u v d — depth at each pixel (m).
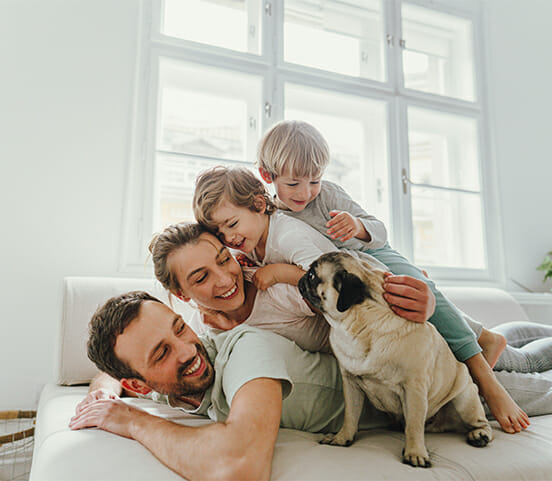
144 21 1.67
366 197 2.01
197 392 0.70
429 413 0.70
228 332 0.74
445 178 2.20
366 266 0.70
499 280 2.09
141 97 1.62
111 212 1.49
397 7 2.11
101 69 1.57
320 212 0.93
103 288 1.12
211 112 1.79
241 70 1.78
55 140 1.47
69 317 1.07
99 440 0.61
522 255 2.15
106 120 1.54
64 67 1.52
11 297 1.35
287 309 0.80
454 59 2.30
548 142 2.31
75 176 1.47
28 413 1.18
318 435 0.74
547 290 2.14
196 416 0.73
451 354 0.73
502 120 2.23
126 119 1.57
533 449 0.67
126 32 1.63
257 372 0.62
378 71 2.10
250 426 0.54
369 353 0.65
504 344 0.96
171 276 0.75
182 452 0.54
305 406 0.75
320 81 1.90
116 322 0.66
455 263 2.15
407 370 0.64
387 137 1.98
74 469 0.53
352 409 0.69
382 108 2.02
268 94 1.81
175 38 1.70
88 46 1.57
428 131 2.17
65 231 1.43
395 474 0.55
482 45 2.26
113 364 0.67
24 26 1.49
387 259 0.97
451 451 0.64
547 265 2.04
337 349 0.69
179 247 0.75
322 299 0.67
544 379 0.98
